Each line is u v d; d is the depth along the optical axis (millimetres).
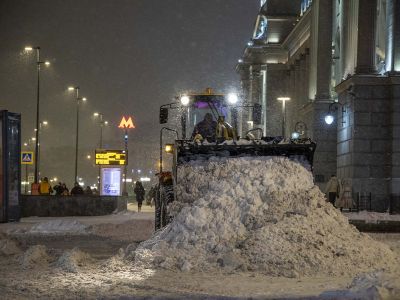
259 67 89438
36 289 10852
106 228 25812
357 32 46375
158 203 18250
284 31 89875
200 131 19516
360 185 44812
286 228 13289
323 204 14359
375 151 45000
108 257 15656
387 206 44625
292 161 15695
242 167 15500
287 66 87250
